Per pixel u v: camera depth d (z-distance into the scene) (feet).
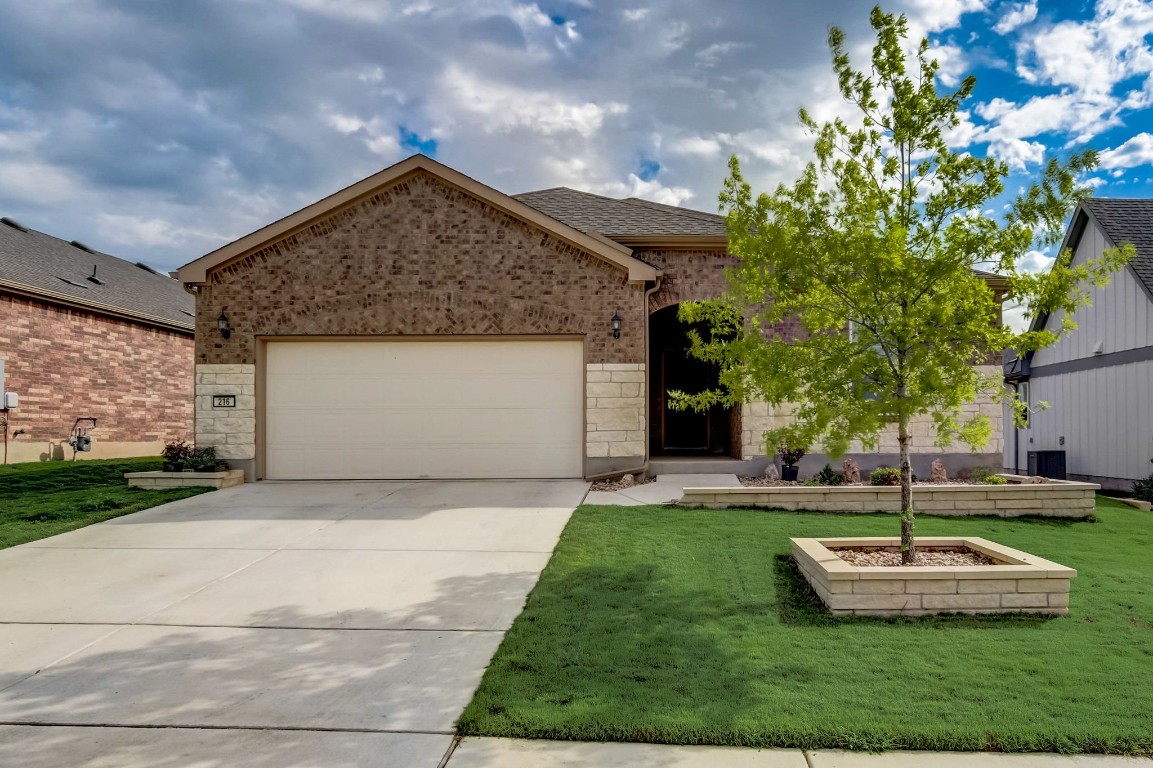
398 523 26.68
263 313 38.11
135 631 15.25
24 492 34.40
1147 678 12.05
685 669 12.66
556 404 38.63
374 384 38.63
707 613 15.87
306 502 31.48
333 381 38.65
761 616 15.64
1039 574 15.58
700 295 40.06
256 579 19.34
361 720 10.98
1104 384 48.67
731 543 22.47
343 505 30.66
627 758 9.78
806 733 10.18
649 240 39.50
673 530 24.48
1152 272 44.04
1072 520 27.96
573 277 38.34
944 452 39.70
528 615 15.90
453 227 38.40
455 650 14.01
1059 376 54.19
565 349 38.75
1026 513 28.40
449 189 38.45
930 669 12.47
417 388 38.63
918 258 16.69
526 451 38.55
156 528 26.07
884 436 39.78
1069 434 52.70
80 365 55.93
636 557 20.89
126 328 60.90
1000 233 16.52
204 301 38.27
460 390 38.63
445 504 30.71
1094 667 12.53
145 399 63.10
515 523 26.53
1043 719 10.50
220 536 24.70
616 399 38.09
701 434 50.70
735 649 13.61
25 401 51.01
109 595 17.93
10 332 49.98
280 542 23.75
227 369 38.06
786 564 19.93
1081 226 50.96
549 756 9.85
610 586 18.01
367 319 38.14
